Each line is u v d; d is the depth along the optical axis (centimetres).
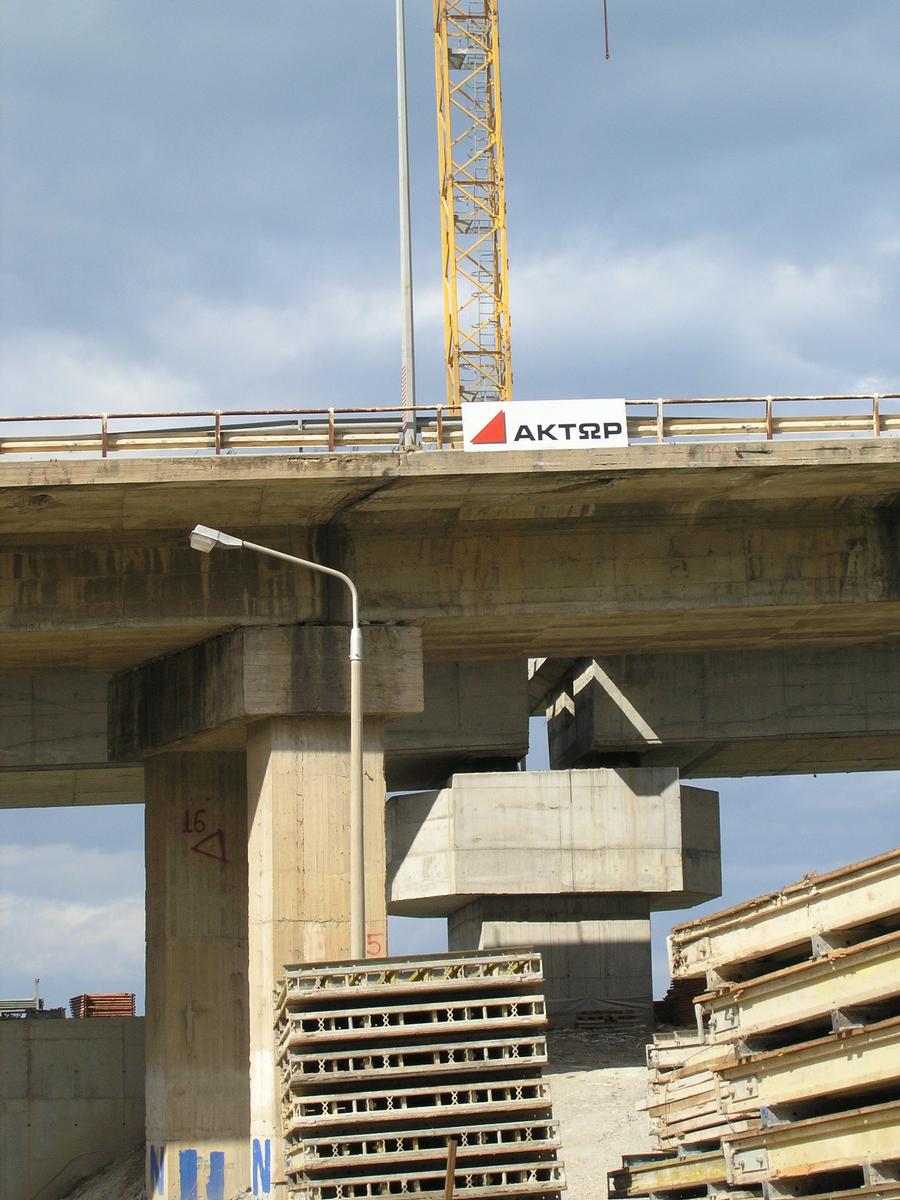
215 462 3450
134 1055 4919
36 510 3541
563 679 5238
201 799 4250
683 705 4825
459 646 4097
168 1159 4091
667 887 4709
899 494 3762
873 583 3822
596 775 4759
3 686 4838
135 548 3734
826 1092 1998
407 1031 2402
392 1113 2339
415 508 3688
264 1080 3606
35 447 3528
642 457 3509
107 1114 4866
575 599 3778
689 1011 4762
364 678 3722
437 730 4900
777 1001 2103
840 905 2016
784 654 4841
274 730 3719
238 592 3738
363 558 3775
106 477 3419
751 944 2172
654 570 3806
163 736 4081
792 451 3522
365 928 3441
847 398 3659
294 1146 2433
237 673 3741
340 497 3600
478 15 8669
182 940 4184
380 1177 2300
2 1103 4828
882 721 4812
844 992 1991
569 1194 3228
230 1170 4112
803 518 3819
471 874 4694
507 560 3794
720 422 3638
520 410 3556
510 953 2494
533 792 4747
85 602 3706
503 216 8562
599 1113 3769
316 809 3703
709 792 4897
